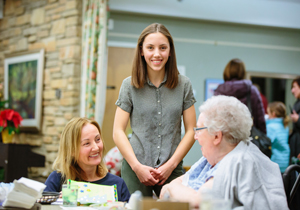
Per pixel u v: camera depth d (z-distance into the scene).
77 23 4.88
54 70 5.07
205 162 1.80
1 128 4.27
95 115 4.58
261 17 6.28
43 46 5.26
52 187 2.02
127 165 2.24
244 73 3.60
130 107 2.27
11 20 5.77
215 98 1.61
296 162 3.74
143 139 2.20
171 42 2.22
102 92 4.62
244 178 1.44
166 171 2.09
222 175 1.46
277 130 4.10
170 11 5.92
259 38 6.55
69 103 4.86
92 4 4.69
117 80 5.82
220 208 1.06
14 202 1.37
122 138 2.20
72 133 1.96
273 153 4.08
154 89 2.24
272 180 1.50
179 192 1.57
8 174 4.05
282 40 6.64
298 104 3.95
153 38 2.15
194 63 6.26
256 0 6.27
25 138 5.38
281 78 6.57
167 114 2.21
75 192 1.60
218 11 6.12
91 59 4.62
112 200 1.76
